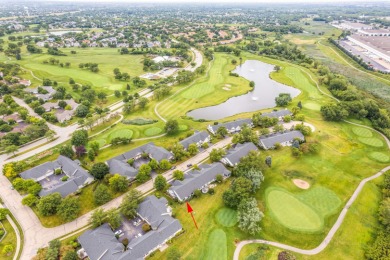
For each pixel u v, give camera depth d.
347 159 106.19
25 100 155.88
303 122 133.25
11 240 72.06
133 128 129.25
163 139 119.38
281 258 66.69
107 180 91.12
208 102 161.25
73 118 140.88
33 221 78.06
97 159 105.50
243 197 79.81
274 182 92.75
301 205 82.94
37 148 115.00
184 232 73.88
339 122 135.50
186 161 104.00
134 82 186.88
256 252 68.19
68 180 89.25
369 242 72.12
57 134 126.19
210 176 91.75
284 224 76.19
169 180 93.25
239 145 108.75
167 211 78.62
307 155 107.75
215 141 117.06
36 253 68.19
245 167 91.94
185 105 156.62
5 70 196.88
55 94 161.12
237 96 172.62
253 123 129.12
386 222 75.38
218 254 68.06
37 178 93.69
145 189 89.75
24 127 128.75
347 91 162.38
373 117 137.88
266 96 173.88
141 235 72.44
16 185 88.31
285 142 114.38
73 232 74.31
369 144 117.06
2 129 123.12
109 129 128.50
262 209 80.94
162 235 70.31
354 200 85.50
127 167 95.69
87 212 81.25
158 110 149.50
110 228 73.81
